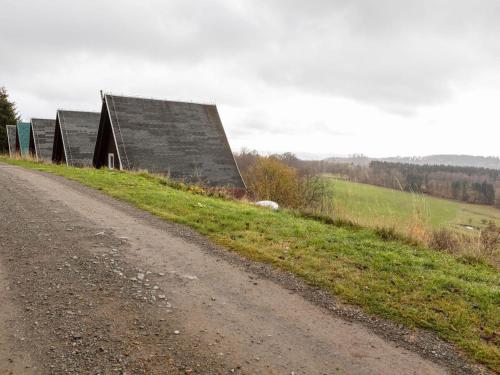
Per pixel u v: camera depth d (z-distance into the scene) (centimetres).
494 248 797
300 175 3816
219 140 2466
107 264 602
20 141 3762
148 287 533
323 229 844
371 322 471
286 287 558
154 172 2097
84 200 1052
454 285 573
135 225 830
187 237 765
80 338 406
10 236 704
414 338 439
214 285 554
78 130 2836
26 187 1195
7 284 516
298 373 371
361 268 625
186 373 361
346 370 379
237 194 2262
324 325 460
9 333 409
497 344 432
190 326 442
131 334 419
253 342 418
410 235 817
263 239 759
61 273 560
